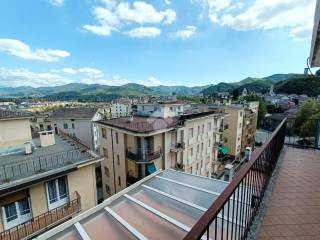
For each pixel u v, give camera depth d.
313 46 3.57
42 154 9.46
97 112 35.00
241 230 2.32
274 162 4.59
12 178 6.88
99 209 3.66
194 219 3.34
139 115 21.64
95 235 3.01
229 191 1.54
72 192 8.52
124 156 15.40
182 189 4.40
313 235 2.47
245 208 2.47
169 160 16.27
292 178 4.18
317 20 2.78
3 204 6.74
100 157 9.09
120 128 14.80
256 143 40.75
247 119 35.62
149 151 14.82
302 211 2.99
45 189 7.74
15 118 11.05
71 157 8.98
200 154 20.58
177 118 18.97
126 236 2.96
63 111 35.28
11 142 11.12
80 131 30.97
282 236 2.45
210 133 22.28
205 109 26.75
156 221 3.28
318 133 6.95
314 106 29.92
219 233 2.65
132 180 15.27
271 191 3.60
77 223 3.26
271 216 2.88
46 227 7.34
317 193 3.54
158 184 4.77
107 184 18.77
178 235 2.91
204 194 4.09
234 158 31.98
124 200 4.04
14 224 7.10
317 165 4.95
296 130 26.05
